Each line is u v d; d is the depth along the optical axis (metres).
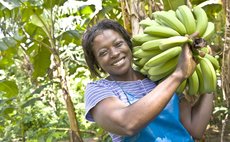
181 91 1.95
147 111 1.60
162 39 1.73
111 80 1.99
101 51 1.86
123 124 1.66
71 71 5.64
